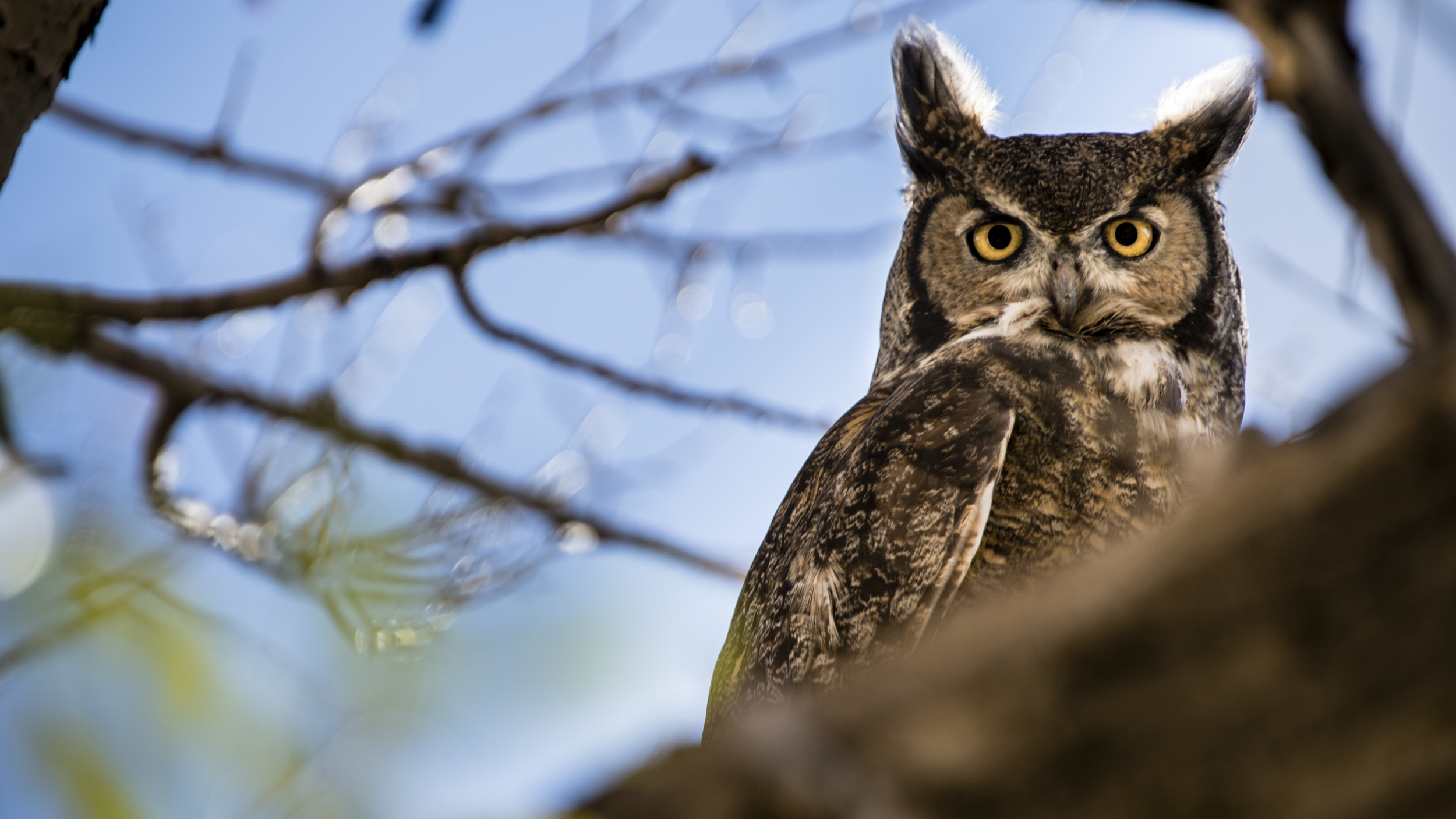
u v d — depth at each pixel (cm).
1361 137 778
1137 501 777
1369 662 359
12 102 759
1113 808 390
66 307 778
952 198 791
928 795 401
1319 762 369
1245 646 370
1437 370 338
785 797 405
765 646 778
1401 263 777
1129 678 385
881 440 779
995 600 776
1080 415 779
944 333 789
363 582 766
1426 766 361
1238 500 373
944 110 793
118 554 759
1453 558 345
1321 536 359
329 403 789
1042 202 788
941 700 403
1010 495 777
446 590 768
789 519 784
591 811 415
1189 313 787
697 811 408
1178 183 789
